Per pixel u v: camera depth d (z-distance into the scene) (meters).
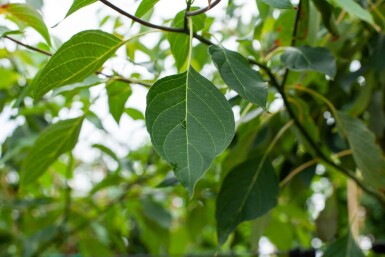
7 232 1.39
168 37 0.52
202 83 0.38
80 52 0.45
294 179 0.81
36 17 0.52
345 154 0.76
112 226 1.17
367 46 0.74
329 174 0.92
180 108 0.36
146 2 0.42
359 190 0.76
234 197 0.60
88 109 0.65
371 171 0.60
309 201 1.46
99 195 1.19
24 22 0.53
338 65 0.73
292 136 0.78
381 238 1.49
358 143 0.61
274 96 0.74
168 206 1.31
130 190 1.07
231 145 0.83
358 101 0.72
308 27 0.65
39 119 1.00
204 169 0.34
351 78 0.73
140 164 1.12
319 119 0.77
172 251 1.25
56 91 0.58
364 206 1.20
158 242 1.18
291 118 0.63
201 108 0.37
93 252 1.17
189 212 1.07
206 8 0.43
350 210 0.75
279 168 0.83
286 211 0.96
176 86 0.37
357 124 0.61
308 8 0.62
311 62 0.53
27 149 0.98
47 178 1.10
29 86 0.59
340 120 0.62
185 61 0.54
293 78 0.65
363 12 0.50
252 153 0.77
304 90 0.64
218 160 0.96
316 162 0.75
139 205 1.12
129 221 1.50
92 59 0.46
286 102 0.59
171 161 0.34
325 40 0.72
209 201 1.04
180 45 0.52
